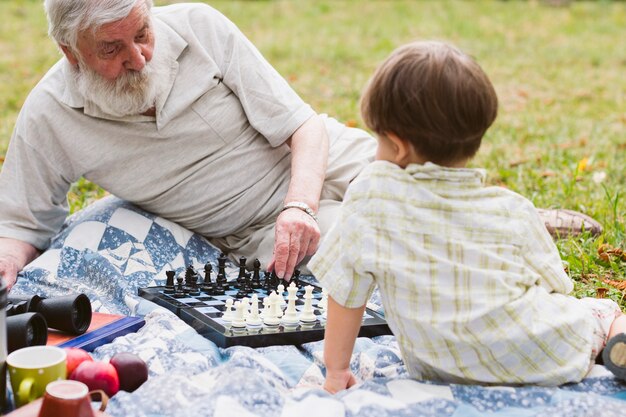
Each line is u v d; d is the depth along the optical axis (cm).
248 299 310
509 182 558
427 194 248
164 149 371
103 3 327
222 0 1438
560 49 1204
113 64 339
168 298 331
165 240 378
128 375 253
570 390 250
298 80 959
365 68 1046
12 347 266
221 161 378
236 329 296
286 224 350
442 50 251
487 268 247
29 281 350
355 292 249
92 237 368
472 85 246
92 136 365
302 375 270
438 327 242
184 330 297
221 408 225
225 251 399
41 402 221
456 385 244
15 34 1183
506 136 725
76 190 550
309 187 364
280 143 384
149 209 387
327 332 255
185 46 370
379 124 253
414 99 245
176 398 238
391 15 1398
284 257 346
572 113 845
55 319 289
